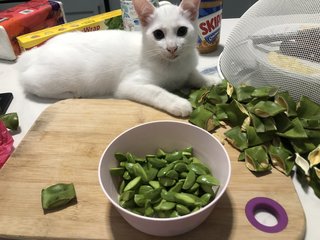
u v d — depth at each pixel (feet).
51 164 1.82
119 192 1.58
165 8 2.46
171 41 2.38
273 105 1.90
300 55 2.04
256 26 2.29
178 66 2.56
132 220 1.34
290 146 1.85
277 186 1.63
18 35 3.16
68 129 2.08
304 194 1.64
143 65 2.58
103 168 1.52
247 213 1.49
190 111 2.18
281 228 1.42
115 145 1.64
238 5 5.20
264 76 2.19
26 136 2.02
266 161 1.74
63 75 2.61
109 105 2.31
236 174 1.70
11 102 2.64
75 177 1.74
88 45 2.66
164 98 2.27
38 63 2.69
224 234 1.42
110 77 2.67
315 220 1.51
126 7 3.01
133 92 2.41
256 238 1.39
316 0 2.06
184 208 1.38
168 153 1.78
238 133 1.92
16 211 1.57
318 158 1.66
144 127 1.73
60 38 2.81
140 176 1.55
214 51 3.12
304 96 1.95
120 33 2.76
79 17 5.09
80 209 1.56
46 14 3.34
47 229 1.48
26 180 1.73
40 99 2.69
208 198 1.43
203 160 1.73
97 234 1.44
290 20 2.13
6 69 3.15
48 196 1.57
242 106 2.03
